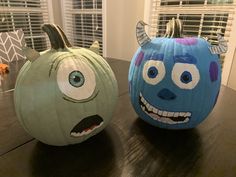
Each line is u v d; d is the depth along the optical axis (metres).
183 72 0.48
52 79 0.42
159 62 0.50
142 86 0.53
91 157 0.47
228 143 0.52
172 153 0.48
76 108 0.43
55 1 2.74
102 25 2.43
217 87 0.52
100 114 0.47
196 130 0.58
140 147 0.50
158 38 0.56
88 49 0.52
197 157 0.47
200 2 1.73
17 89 0.44
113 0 2.21
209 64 0.49
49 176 0.41
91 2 2.50
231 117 0.66
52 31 0.47
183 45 0.50
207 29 1.72
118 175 0.41
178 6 1.85
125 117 0.65
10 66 1.37
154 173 0.42
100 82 0.46
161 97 0.50
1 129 0.58
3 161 0.45
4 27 2.37
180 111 0.50
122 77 1.10
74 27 2.83
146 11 2.00
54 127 0.43
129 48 2.30
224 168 0.43
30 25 2.58
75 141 0.48
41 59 0.45
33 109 0.42
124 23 2.24
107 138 0.54
